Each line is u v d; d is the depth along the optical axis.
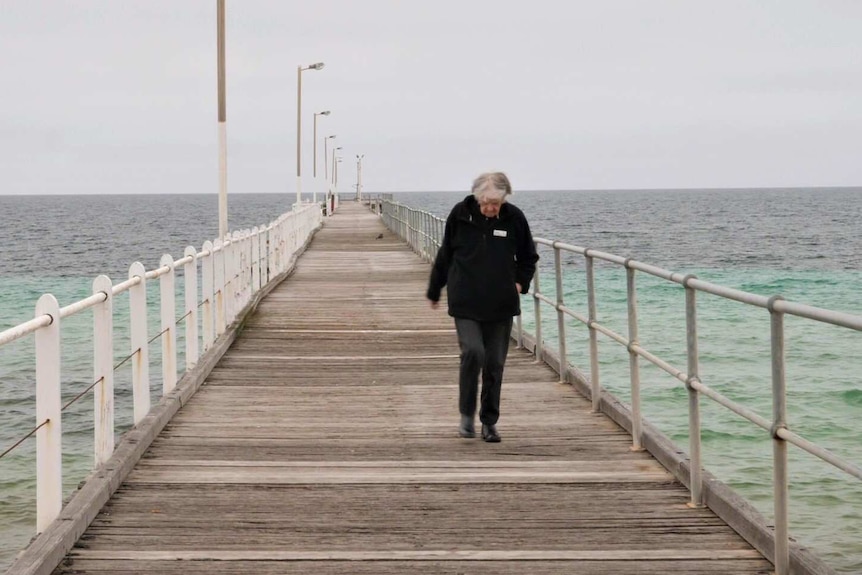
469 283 8.12
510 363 12.53
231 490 7.06
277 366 12.69
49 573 5.35
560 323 11.27
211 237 96.31
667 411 15.22
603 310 29.48
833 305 36.34
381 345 14.48
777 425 5.23
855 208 177.12
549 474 7.46
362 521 6.38
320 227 54.56
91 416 15.73
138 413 8.79
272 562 5.62
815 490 10.88
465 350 8.23
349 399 10.58
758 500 10.67
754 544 5.78
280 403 10.34
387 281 24.45
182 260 11.04
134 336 8.80
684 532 6.11
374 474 7.50
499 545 5.92
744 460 12.24
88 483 6.70
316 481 7.30
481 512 6.56
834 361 17.80
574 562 5.62
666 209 179.00
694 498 6.65
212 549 5.82
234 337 14.78
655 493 6.95
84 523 6.10
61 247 78.38
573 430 8.95
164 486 7.14
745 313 27.25
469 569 5.54
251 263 19.73
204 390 11.05
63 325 26.22
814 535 9.50
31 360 20.80
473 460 7.93
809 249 67.62
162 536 6.05
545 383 11.25
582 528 6.21
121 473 7.19
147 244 83.38
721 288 5.93
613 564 5.59
